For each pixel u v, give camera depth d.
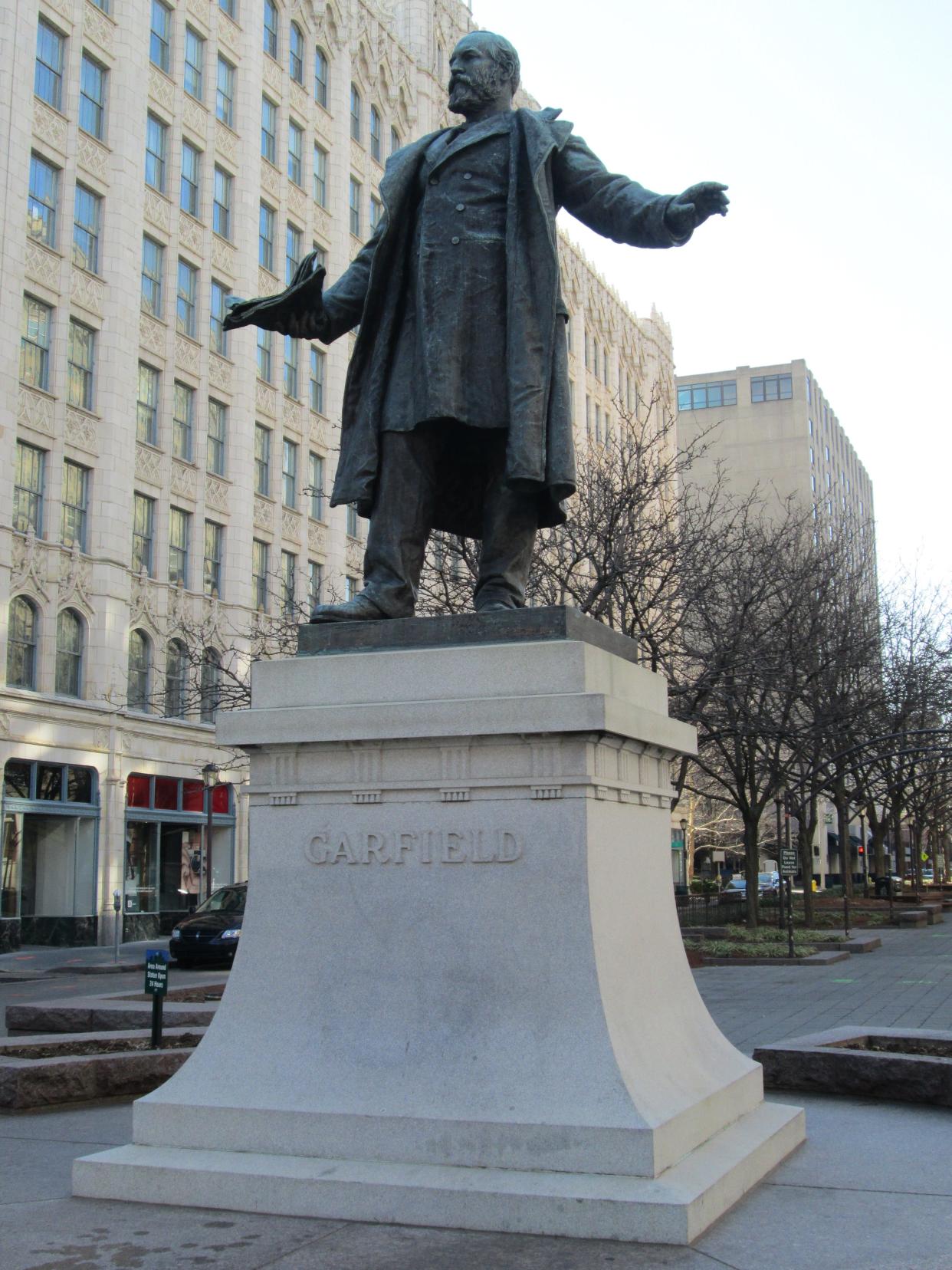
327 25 45.56
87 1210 5.11
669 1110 5.13
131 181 34.62
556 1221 4.65
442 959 5.43
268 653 29.08
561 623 5.75
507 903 5.40
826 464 118.94
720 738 26.55
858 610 35.59
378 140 49.12
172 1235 4.73
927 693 36.91
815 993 18.52
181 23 37.59
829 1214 5.03
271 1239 4.64
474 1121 5.01
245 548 39.12
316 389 44.44
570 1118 4.95
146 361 35.31
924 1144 6.53
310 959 5.64
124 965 26.09
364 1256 4.42
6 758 29.41
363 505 6.67
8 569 29.72
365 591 6.38
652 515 31.73
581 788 5.37
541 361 6.21
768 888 70.81
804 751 29.61
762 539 34.62
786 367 111.88
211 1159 5.25
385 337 6.50
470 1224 4.73
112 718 33.00
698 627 26.25
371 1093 5.25
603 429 63.44
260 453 40.97
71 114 32.72
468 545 24.88
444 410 6.15
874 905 48.62
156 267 36.41
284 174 42.56
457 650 5.70
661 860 6.27
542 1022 5.21
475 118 6.73
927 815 67.50
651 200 6.25
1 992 21.36
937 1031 9.41
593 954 5.25
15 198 30.38
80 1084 8.15
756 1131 5.90
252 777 5.91
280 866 5.81
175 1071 8.56
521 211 6.34
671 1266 4.31
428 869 5.55
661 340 74.75
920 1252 4.53
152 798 34.94
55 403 31.64
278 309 6.60
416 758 5.64
